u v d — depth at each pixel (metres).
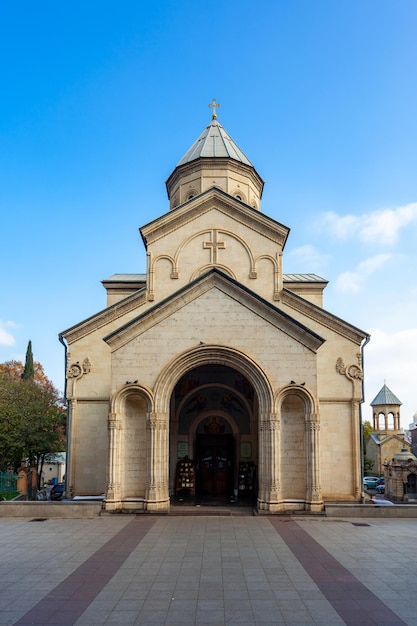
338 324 29.23
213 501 26.67
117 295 34.25
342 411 28.53
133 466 23.41
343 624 10.52
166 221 29.97
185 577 13.65
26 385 50.00
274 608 11.41
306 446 23.02
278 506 22.38
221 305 24.06
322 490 27.66
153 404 23.12
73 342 29.33
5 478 40.56
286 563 14.95
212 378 30.50
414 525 20.62
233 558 15.50
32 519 21.89
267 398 23.20
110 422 23.14
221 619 10.80
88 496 27.16
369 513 22.22
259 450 23.33
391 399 86.31
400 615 11.00
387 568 14.45
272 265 29.66
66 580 13.43
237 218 30.05
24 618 10.84
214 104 38.25
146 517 21.95
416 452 109.12
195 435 30.47
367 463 75.50
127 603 11.74
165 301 23.95
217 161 33.47
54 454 57.09
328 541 17.73
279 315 23.77
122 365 23.58
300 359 23.52
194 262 29.73
